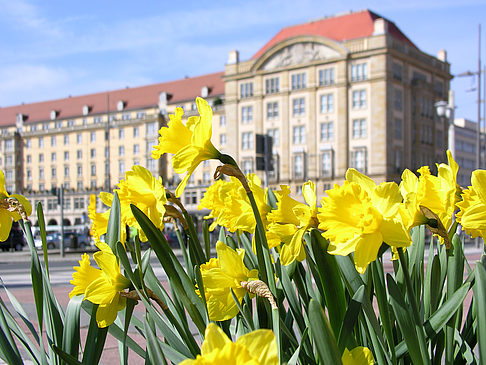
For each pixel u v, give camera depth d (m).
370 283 1.27
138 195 1.34
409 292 1.10
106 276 1.30
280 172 52.03
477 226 1.07
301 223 1.22
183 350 1.26
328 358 0.88
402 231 1.01
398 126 49.34
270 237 1.41
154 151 1.29
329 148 49.25
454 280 1.33
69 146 76.62
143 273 1.41
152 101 71.75
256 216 1.25
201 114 1.25
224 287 1.24
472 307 1.46
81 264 1.31
